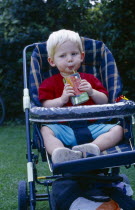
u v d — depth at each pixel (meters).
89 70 3.11
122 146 2.49
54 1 8.22
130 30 7.66
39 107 2.49
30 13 8.18
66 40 2.76
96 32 8.17
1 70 8.14
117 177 2.38
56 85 2.89
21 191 2.93
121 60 7.82
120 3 7.36
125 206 2.38
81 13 8.37
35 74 2.93
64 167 2.13
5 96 8.48
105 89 2.92
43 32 7.88
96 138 2.48
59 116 2.41
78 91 2.63
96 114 2.41
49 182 2.90
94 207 2.35
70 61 2.74
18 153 5.39
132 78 7.77
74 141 2.52
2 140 6.36
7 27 7.99
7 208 3.36
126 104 2.46
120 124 2.58
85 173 2.42
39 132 2.51
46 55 3.04
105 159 2.14
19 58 8.20
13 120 8.48
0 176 4.30
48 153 2.46
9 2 8.04
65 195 2.39
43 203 3.52
